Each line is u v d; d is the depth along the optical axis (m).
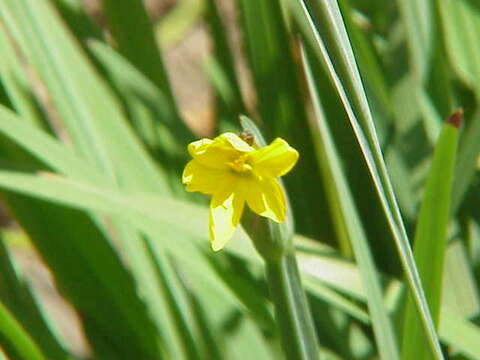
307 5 0.34
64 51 0.49
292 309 0.36
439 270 0.39
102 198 0.43
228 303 0.48
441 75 0.51
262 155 0.34
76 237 0.48
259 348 0.48
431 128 0.50
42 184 0.43
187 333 0.48
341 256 0.45
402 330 0.44
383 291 0.45
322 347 0.50
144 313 0.49
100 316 0.49
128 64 0.51
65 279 0.49
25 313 0.48
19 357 0.43
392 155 0.50
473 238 0.52
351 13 0.51
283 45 0.52
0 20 0.50
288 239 0.35
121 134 0.49
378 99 0.51
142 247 0.49
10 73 0.49
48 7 0.49
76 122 0.48
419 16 0.51
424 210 0.38
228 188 0.34
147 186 0.48
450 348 0.49
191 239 0.45
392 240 0.52
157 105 0.51
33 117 0.50
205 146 0.34
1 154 0.48
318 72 0.51
